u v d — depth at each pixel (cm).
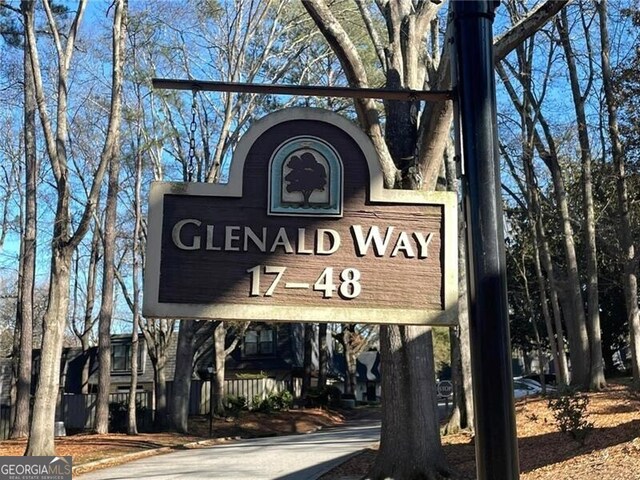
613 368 4153
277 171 453
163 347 3244
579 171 3234
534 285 3703
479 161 409
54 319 1898
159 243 443
